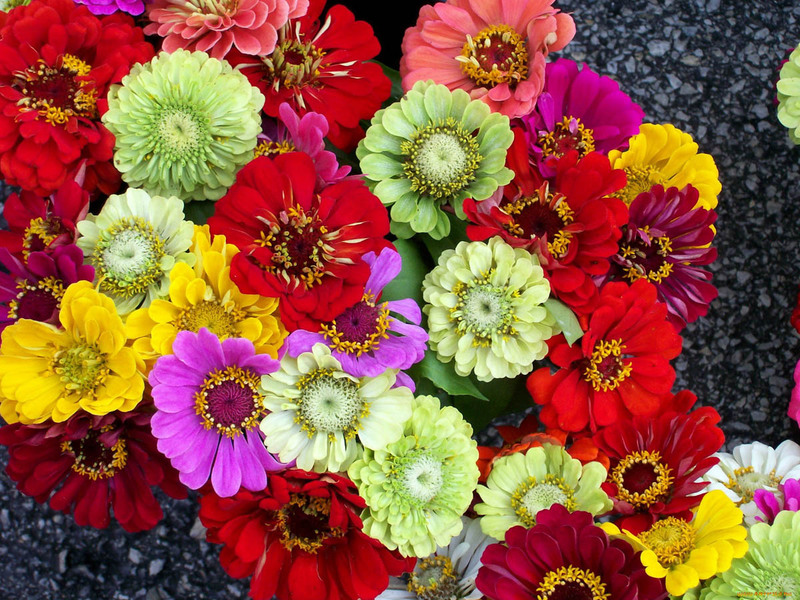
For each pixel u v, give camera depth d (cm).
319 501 64
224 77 65
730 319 92
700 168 70
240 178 62
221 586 89
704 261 69
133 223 63
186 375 62
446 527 65
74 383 61
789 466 76
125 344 63
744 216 93
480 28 70
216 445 63
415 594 71
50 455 67
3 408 63
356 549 64
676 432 67
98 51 66
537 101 69
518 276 65
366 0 81
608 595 64
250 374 63
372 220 63
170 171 66
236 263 60
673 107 94
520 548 64
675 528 65
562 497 66
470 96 69
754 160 94
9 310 65
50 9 65
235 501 62
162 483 67
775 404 92
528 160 68
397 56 85
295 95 68
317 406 63
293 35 69
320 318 62
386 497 63
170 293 61
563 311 66
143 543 89
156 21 68
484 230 65
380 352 64
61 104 65
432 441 64
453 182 67
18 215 66
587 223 65
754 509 70
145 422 64
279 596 65
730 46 94
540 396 67
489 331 66
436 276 67
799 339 93
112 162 67
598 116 71
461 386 67
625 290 66
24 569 89
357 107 69
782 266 93
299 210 63
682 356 92
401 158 68
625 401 68
